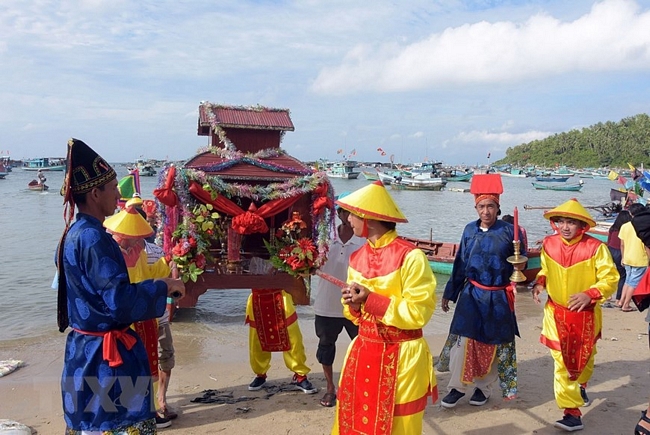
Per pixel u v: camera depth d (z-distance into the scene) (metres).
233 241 4.96
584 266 4.80
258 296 5.61
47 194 44.69
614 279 4.76
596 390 5.88
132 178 6.79
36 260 15.44
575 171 129.38
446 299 5.54
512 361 5.29
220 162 5.05
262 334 5.65
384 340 3.52
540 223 30.83
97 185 3.09
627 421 5.06
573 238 4.91
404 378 3.47
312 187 5.04
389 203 3.57
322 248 5.00
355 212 3.54
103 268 2.91
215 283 4.82
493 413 5.29
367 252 3.70
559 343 4.87
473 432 4.86
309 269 4.91
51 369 6.88
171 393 5.86
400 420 3.47
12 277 13.14
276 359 7.12
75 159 3.04
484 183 5.25
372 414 3.50
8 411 5.38
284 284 4.99
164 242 4.77
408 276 3.46
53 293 11.56
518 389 5.95
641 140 146.25
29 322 9.43
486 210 5.25
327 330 5.35
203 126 5.71
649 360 6.91
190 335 8.56
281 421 5.05
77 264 2.95
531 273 12.87
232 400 5.59
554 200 52.06
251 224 4.74
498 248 5.17
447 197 53.28
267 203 5.02
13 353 7.62
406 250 3.53
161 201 4.58
